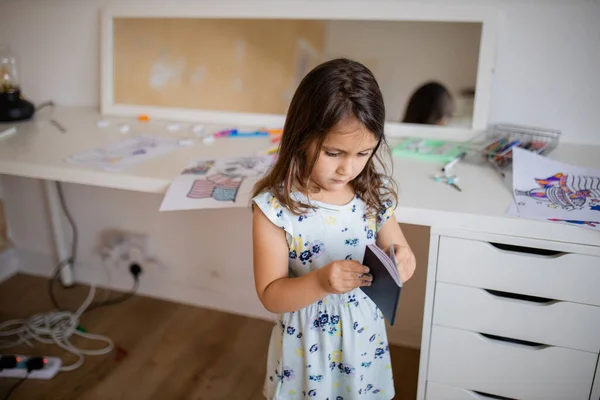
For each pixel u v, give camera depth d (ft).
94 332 6.35
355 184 3.49
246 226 6.30
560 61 4.90
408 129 5.18
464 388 4.17
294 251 3.41
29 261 7.53
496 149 4.63
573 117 5.03
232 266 6.57
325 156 3.02
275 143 5.11
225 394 5.47
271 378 3.82
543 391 3.96
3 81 5.75
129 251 6.89
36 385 5.52
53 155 4.75
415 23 4.99
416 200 3.82
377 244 3.75
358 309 3.49
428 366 4.18
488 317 3.87
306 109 2.98
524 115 5.16
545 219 3.53
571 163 4.50
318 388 3.61
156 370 5.77
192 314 6.73
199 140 5.24
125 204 6.73
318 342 3.52
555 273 3.60
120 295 7.09
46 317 6.48
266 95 5.59
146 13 5.79
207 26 5.61
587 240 3.46
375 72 5.19
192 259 6.72
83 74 6.37
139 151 4.89
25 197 7.18
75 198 6.93
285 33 5.36
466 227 3.64
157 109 5.97
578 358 3.78
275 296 3.25
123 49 5.98
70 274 7.25
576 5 4.71
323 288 3.10
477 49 4.90
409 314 6.04
